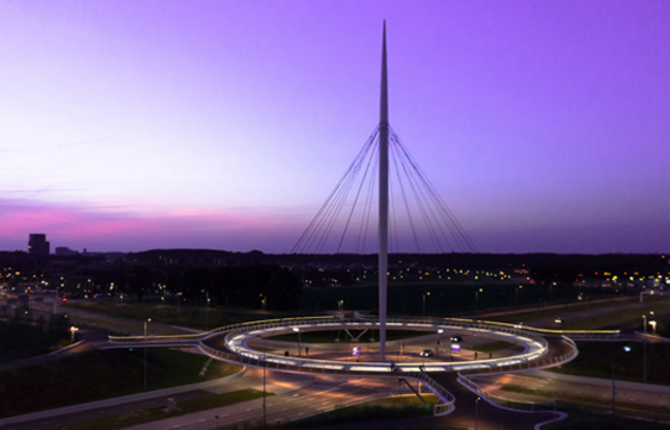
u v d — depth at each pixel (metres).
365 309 166.50
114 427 53.72
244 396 65.69
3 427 54.47
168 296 192.50
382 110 74.50
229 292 161.88
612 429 40.72
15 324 101.62
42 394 65.56
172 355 93.06
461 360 80.38
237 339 73.69
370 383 72.81
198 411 59.25
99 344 82.06
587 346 90.81
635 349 84.50
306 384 72.44
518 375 78.25
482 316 140.75
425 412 46.19
